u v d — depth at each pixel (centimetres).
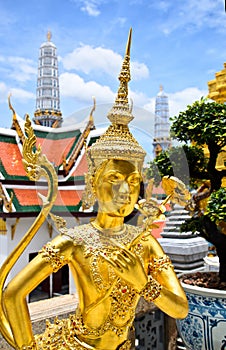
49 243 202
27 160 199
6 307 188
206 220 328
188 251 522
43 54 2077
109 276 196
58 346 197
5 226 1087
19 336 188
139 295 207
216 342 291
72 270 203
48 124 1301
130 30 215
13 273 895
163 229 341
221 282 325
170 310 206
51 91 2048
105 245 201
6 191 1088
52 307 304
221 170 374
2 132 1227
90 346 193
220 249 326
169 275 220
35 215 1091
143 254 216
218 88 466
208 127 306
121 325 200
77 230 205
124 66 213
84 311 198
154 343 379
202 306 293
